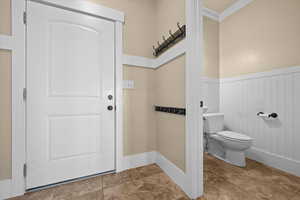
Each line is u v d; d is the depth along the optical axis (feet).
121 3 5.41
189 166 3.85
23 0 3.98
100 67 5.07
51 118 4.34
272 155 5.76
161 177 4.91
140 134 5.82
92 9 4.81
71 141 4.60
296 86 5.08
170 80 4.92
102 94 5.09
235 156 5.98
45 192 4.03
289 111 5.27
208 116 6.93
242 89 7.10
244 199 3.79
